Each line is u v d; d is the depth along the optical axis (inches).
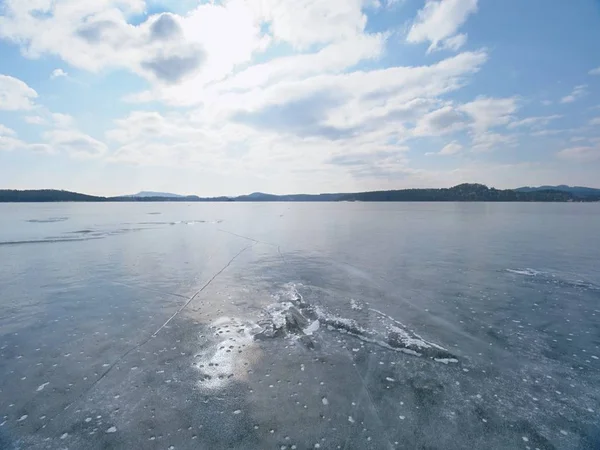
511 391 209.6
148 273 512.4
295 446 165.6
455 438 170.4
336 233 1040.2
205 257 640.4
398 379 222.5
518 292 405.7
